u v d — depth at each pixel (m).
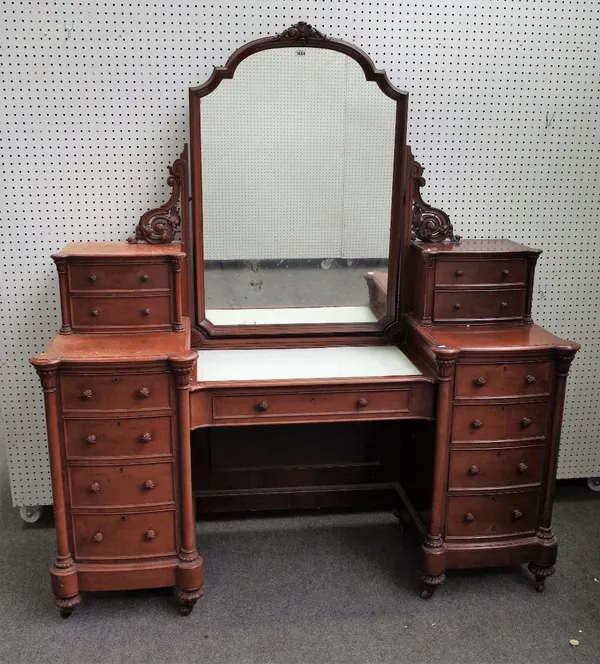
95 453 2.17
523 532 2.43
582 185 2.77
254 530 2.80
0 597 2.37
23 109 2.43
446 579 2.51
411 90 2.57
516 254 2.46
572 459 3.08
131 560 2.26
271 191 2.52
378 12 2.48
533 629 2.24
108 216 2.57
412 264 2.62
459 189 2.71
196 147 2.42
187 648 2.13
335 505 2.91
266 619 2.27
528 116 2.66
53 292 2.62
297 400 2.28
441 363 2.22
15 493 2.78
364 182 2.54
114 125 2.48
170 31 2.41
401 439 2.87
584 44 2.61
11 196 2.51
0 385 2.68
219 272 2.57
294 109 2.44
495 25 2.54
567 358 2.28
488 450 2.34
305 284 2.63
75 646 2.14
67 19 2.36
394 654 2.12
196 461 2.79
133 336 2.34
